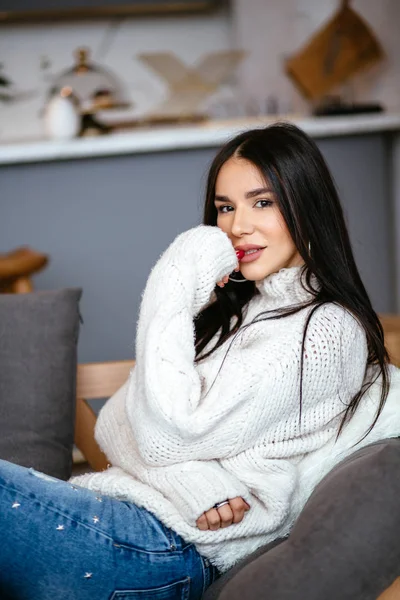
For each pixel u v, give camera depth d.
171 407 1.26
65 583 1.21
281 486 1.29
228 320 1.54
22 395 1.64
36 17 4.06
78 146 3.13
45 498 1.23
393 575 1.07
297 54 3.98
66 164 3.19
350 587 1.06
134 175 3.24
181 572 1.27
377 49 3.93
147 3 4.03
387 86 4.01
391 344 1.82
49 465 1.61
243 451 1.32
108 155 3.20
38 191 3.18
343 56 3.95
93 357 3.29
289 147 1.44
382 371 1.41
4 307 1.71
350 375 1.37
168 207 3.28
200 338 1.56
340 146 3.41
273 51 4.12
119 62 4.16
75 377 1.72
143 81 4.17
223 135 3.21
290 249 1.46
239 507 1.26
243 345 1.42
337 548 1.08
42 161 3.16
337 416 1.38
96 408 2.82
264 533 1.30
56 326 1.71
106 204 3.24
